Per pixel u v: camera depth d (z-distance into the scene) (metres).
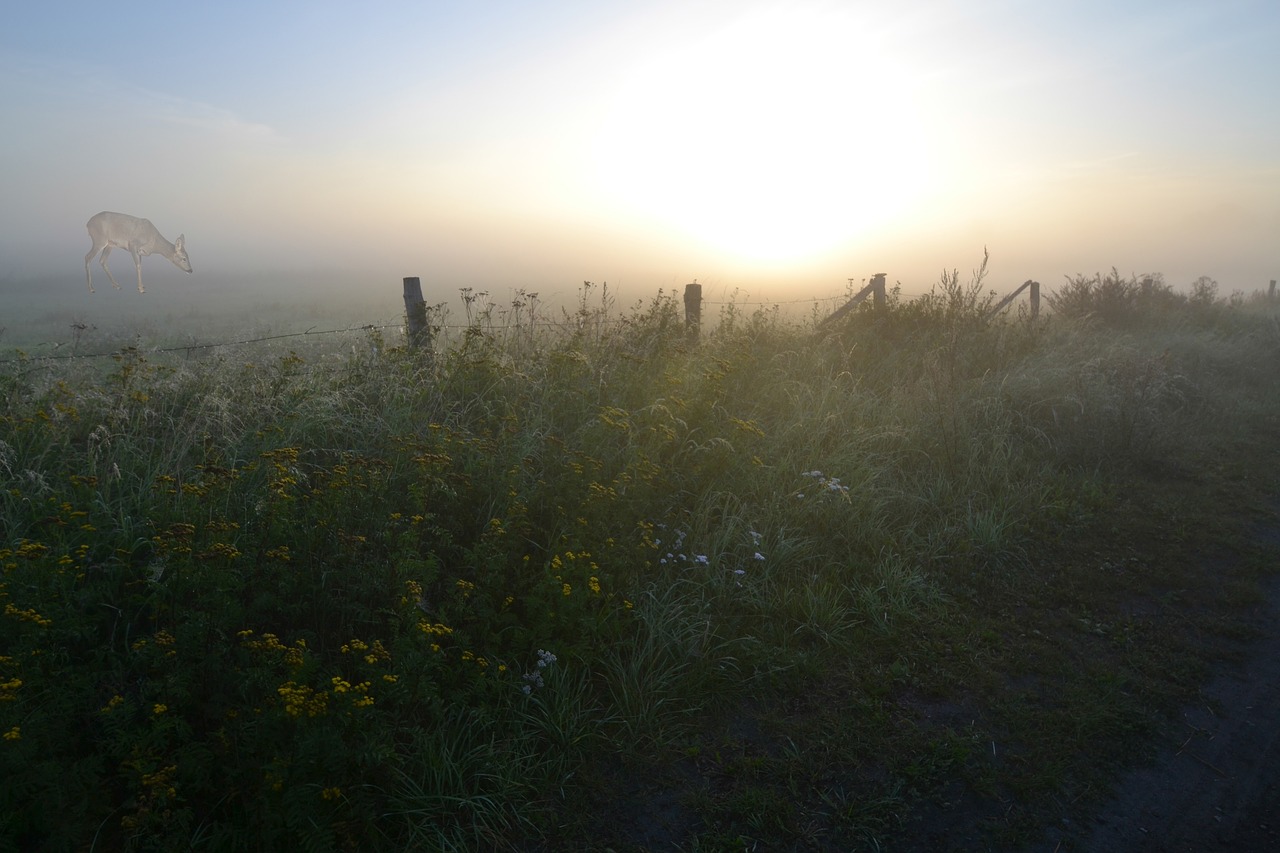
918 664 4.55
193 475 4.84
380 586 3.91
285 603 3.86
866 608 5.00
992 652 4.71
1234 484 7.54
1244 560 5.98
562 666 4.07
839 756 3.80
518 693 3.88
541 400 6.25
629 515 5.08
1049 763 3.79
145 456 5.09
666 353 7.57
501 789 3.43
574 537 4.59
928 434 7.53
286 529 3.97
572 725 3.77
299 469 5.16
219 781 3.10
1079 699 4.27
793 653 4.52
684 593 4.79
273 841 2.98
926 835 3.37
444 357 6.83
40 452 4.94
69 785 2.87
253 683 3.28
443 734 3.54
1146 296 16.78
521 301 7.63
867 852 3.28
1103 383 8.95
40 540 4.11
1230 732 4.07
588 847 3.26
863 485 6.35
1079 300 16.25
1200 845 3.34
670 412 6.15
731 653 4.48
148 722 3.28
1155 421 8.27
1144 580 5.66
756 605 4.89
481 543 4.32
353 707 3.14
